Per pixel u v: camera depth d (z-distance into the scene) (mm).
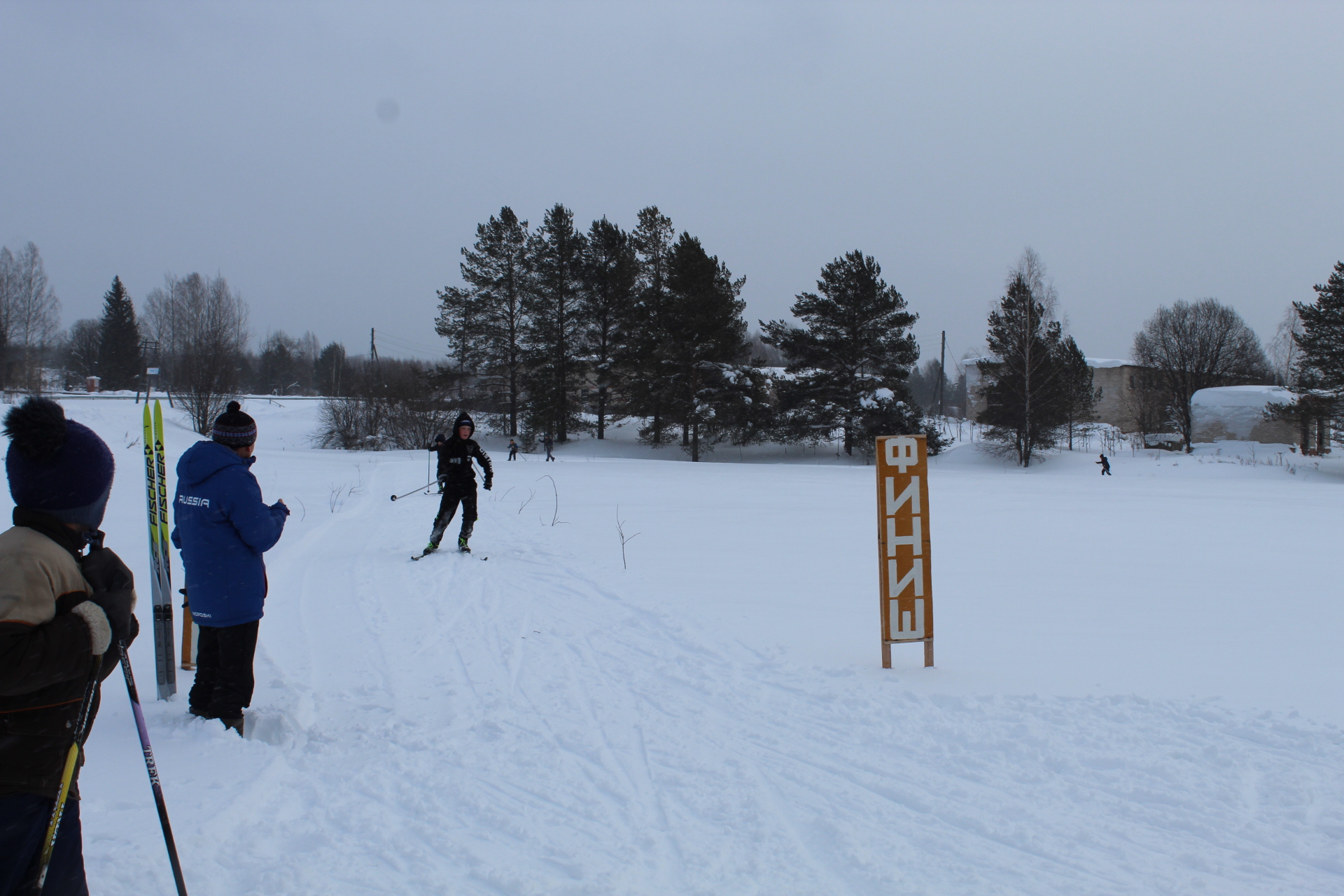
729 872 2775
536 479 24828
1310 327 34062
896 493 5086
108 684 4762
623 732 4082
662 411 45062
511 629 6164
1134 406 60125
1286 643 5816
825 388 45156
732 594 7527
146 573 7727
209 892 2584
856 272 43625
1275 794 3334
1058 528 13227
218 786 3340
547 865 2809
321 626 6207
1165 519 14688
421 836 3012
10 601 1852
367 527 12250
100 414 35938
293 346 120250
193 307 63969
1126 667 5152
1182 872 2775
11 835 1884
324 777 3527
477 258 48531
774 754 3812
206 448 4004
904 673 5027
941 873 2766
